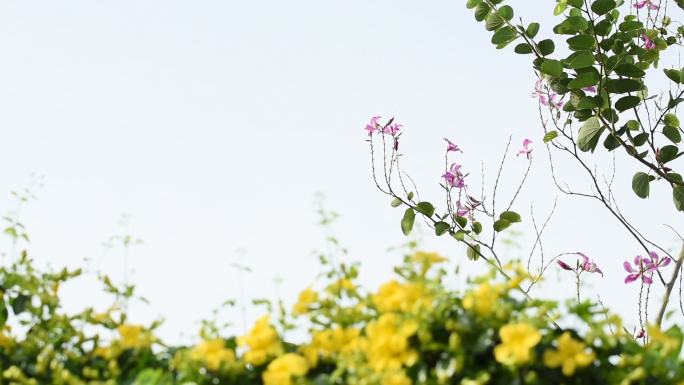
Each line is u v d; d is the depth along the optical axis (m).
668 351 2.15
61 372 2.41
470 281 2.32
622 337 2.22
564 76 4.62
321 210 2.56
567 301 2.22
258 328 2.42
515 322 2.20
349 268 2.54
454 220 4.79
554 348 2.18
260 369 2.39
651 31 4.72
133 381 2.45
